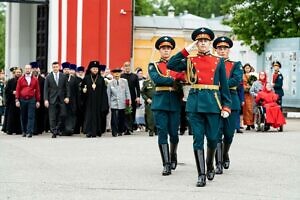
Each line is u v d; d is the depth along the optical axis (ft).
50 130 77.20
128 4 109.40
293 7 133.08
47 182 41.50
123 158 54.13
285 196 37.45
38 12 112.57
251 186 40.91
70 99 77.51
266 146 64.69
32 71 78.69
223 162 48.32
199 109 40.98
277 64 93.35
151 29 138.82
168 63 42.16
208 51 42.09
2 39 256.93
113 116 77.25
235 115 47.75
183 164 50.85
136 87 81.51
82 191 38.50
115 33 108.88
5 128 80.84
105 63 108.47
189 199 36.22
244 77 86.02
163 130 45.62
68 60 106.63
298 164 51.49
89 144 66.18
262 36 131.44
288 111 120.88
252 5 134.62
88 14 107.45
